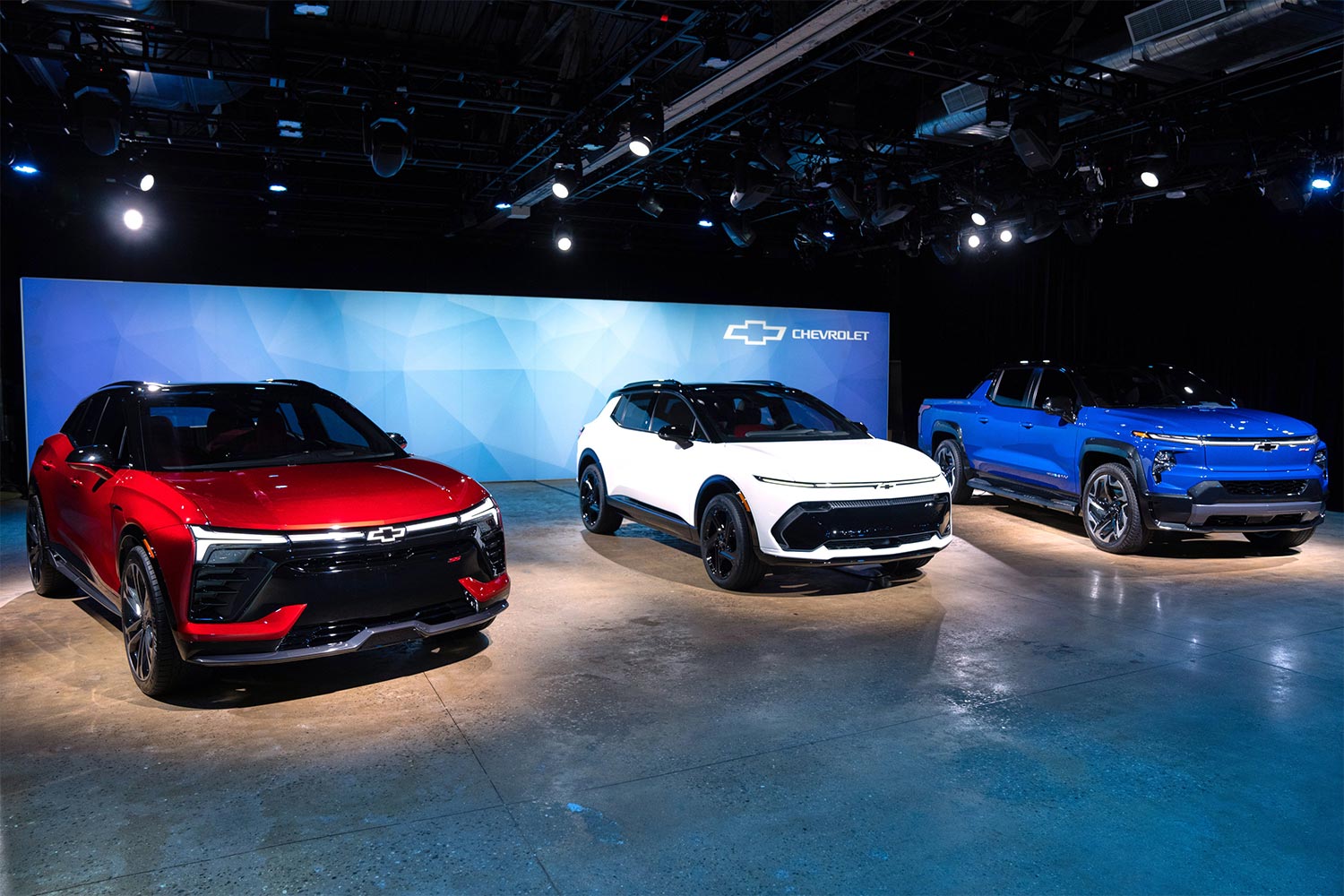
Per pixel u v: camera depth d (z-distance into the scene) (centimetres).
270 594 345
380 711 362
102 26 654
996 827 269
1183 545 734
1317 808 280
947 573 618
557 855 253
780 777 302
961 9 684
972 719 354
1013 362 882
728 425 627
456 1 735
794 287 1566
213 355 1052
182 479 394
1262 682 396
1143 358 1159
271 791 292
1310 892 235
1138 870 246
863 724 348
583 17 731
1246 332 1030
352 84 737
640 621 497
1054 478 769
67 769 308
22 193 974
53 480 506
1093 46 739
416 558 373
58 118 856
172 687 371
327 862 249
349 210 1241
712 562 577
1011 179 1012
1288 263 981
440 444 1145
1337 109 784
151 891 235
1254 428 657
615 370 1225
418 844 259
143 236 1168
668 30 653
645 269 1483
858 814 277
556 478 1202
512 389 1174
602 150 870
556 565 645
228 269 1234
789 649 445
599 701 374
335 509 369
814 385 1343
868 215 1009
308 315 1085
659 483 639
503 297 1164
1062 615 509
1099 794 290
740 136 924
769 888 237
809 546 521
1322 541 751
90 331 1006
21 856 252
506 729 344
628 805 283
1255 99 809
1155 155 812
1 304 995
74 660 427
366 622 366
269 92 838
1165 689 387
